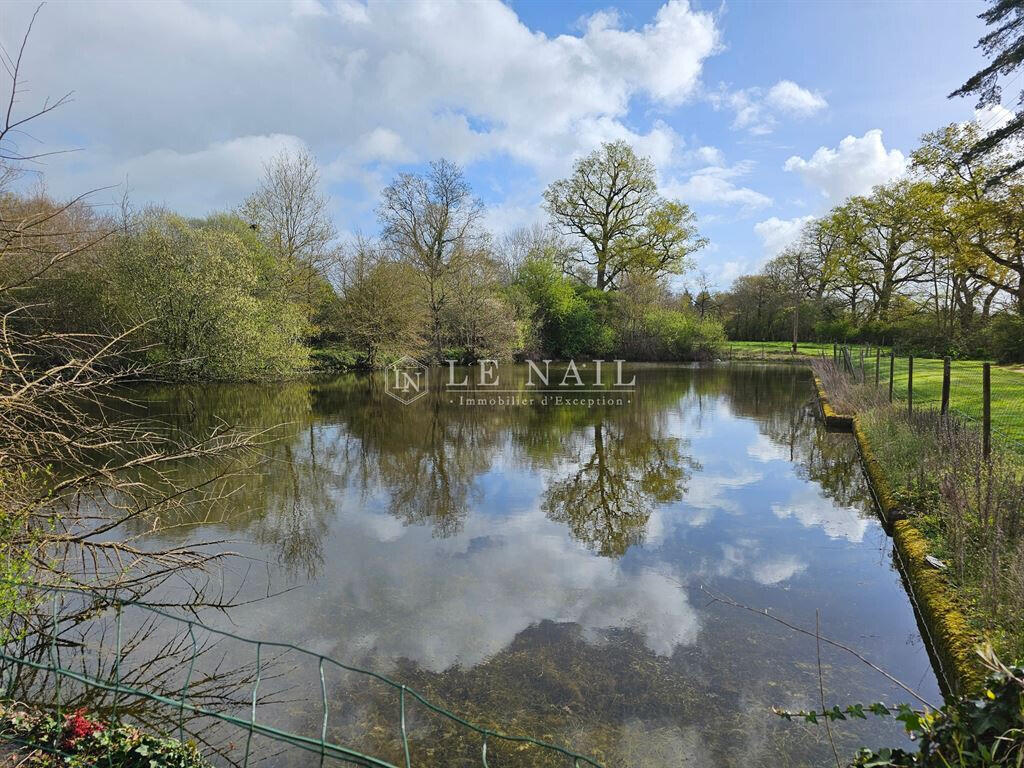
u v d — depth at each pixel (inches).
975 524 180.4
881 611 184.4
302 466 374.3
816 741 124.9
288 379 799.1
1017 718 71.5
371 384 832.3
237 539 242.2
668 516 280.8
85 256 564.7
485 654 158.4
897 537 220.1
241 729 123.8
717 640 166.9
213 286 663.1
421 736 124.9
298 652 156.9
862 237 1363.2
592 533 256.4
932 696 139.9
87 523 244.2
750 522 272.2
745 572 215.3
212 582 200.1
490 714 133.3
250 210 884.6
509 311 1125.1
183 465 359.6
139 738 92.3
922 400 435.2
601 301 1365.7
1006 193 746.8
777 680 147.9
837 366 744.3
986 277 888.3
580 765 117.1
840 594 196.4
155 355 650.2
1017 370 698.2
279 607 183.6
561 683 145.6
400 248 1015.6
